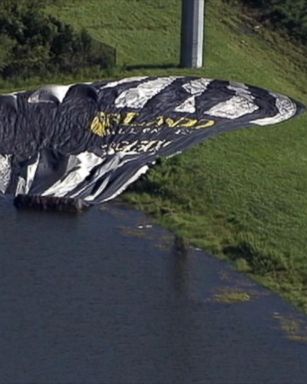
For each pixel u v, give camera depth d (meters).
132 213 50.31
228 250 46.22
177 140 55.88
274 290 42.66
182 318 40.25
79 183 52.59
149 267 44.59
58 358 37.22
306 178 52.88
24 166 53.28
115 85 60.19
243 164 53.94
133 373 36.44
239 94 61.31
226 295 42.19
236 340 38.75
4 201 51.16
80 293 42.00
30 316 40.06
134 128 56.38
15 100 57.56
